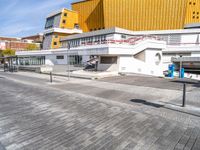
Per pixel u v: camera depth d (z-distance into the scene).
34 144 4.64
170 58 38.25
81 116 6.74
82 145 4.54
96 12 56.94
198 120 6.14
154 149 4.27
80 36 46.94
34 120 6.39
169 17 47.03
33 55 50.34
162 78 18.56
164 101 8.71
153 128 5.51
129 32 42.91
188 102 8.43
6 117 6.75
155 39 27.52
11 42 85.00
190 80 16.94
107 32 40.22
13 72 30.34
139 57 25.86
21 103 8.80
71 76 21.27
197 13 56.31
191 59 32.62
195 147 4.35
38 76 22.69
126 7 49.97
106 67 24.81
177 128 5.49
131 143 4.59
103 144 4.56
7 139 4.94
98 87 13.30
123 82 15.71
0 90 12.66
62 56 42.84
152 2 48.16
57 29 55.47
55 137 5.02
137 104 8.27
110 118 6.47
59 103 8.69
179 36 43.00
